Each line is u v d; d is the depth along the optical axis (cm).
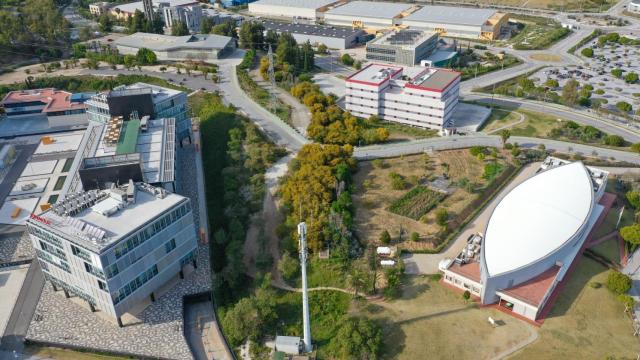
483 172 16538
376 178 16138
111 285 10575
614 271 11819
